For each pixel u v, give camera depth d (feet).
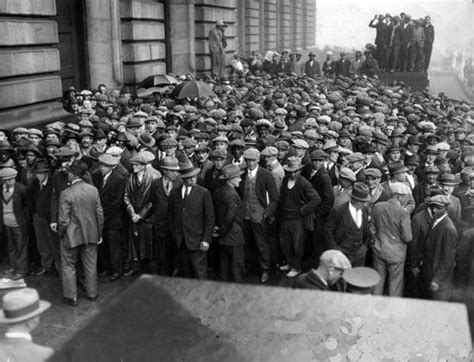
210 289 3.51
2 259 23.20
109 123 34.27
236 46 101.96
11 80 39.24
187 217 20.81
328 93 61.16
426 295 15.26
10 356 4.41
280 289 3.58
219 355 3.13
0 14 37.70
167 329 3.28
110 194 22.61
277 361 3.13
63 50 53.78
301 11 117.08
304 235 23.40
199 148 25.30
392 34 75.61
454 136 35.09
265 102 49.21
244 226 23.88
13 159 26.02
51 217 21.48
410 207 18.86
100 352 3.19
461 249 11.82
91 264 19.94
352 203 17.81
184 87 47.52
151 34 65.00
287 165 23.35
